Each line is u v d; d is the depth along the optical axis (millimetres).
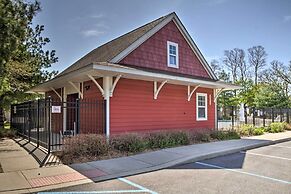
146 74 10086
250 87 39875
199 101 14547
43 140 10336
